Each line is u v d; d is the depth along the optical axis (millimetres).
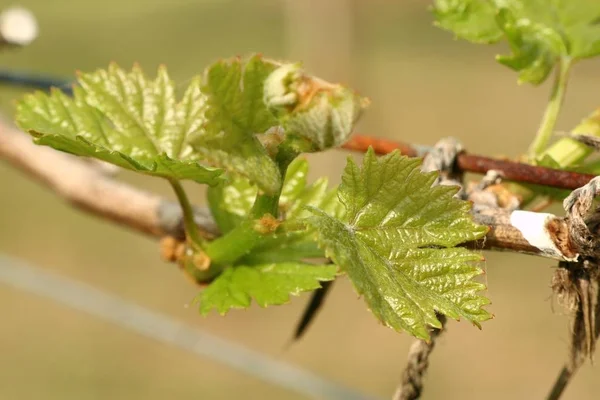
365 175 498
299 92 478
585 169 542
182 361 2357
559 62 551
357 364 2252
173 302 2502
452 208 499
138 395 2227
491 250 511
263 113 490
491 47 3609
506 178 534
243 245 522
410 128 3152
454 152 539
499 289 2428
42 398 2219
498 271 2469
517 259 2488
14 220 2787
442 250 497
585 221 498
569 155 543
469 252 497
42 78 663
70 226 2793
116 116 539
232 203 543
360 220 500
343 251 487
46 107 537
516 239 506
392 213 499
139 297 2512
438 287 495
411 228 499
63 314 2480
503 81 3455
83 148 498
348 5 2359
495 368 2234
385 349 2301
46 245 2697
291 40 2438
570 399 2104
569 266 507
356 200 500
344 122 478
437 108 3248
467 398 2160
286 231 505
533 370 2209
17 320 2455
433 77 3465
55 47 3627
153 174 508
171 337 1061
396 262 497
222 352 1031
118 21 3889
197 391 2242
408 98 3326
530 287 2426
